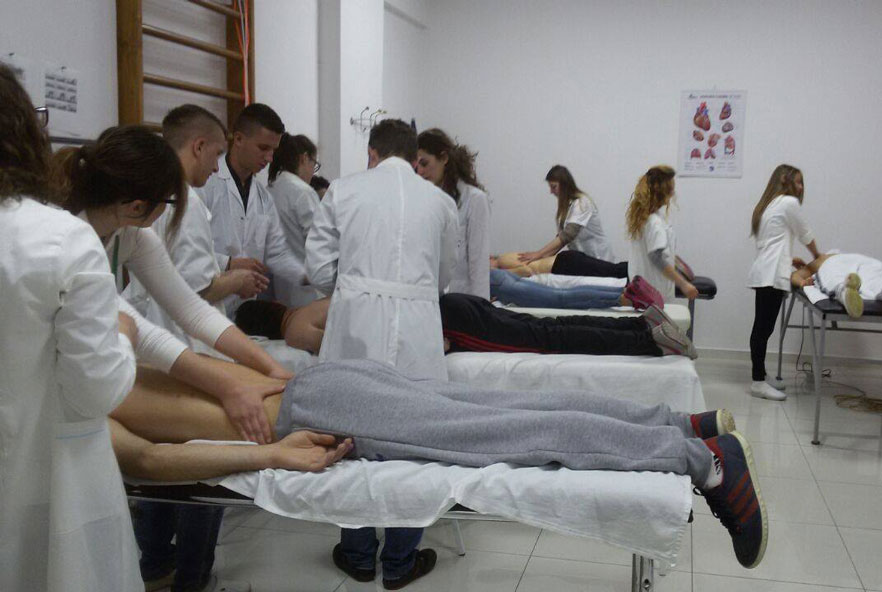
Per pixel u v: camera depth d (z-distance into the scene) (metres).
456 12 5.98
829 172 5.41
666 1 5.57
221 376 1.75
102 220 1.44
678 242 5.69
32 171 1.19
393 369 1.85
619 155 5.78
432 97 6.11
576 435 1.61
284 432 1.75
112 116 2.82
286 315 2.76
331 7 4.30
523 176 5.99
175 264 2.18
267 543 2.63
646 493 1.48
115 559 1.33
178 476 1.63
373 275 2.34
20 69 2.33
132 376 1.30
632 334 2.80
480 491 1.54
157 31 2.93
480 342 2.83
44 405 1.23
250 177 2.98
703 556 2.55
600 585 2.33
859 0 5.23
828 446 3.71
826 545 2.62
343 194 2.42
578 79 5.80
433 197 2.47
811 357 5.57
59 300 1.17
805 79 5.38
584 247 5.22
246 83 3.53
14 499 1.23
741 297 5.63
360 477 1.59
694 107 5.59
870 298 3.83
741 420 4.15
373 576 2.38
